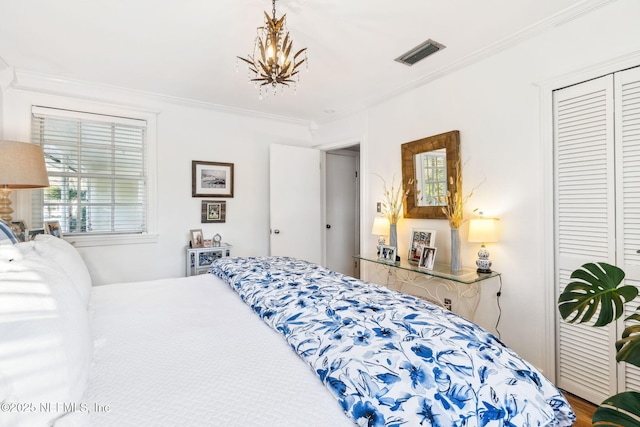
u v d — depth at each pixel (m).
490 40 2.10
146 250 3.08
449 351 0.85
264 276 1.70
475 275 2.14
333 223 4.57
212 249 3.19
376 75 2.66
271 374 0.86
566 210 1.87
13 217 2.51
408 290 2.85
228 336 1.11
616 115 1.66
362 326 0.99
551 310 1.92
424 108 2.75
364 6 1.75
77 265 1.40
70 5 1.71
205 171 3.40
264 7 1.75
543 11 1.79
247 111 3.56
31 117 2.60
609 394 1.68
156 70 2.52
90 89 2.80
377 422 0.67
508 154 2.14
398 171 3.02
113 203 2.97
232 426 0.65
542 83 1.94
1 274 0.76
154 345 1.02
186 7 1.74
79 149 2.81
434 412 0.69
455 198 2.38
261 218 3.78
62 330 0.70
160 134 3.16
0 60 2.30
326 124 3.94
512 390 0.76
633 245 1.62
